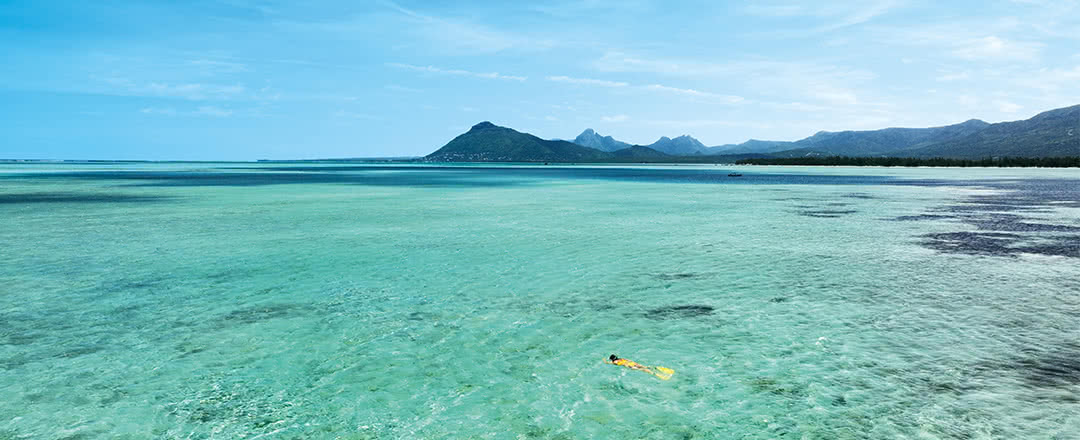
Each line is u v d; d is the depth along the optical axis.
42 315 16.00
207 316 15.95
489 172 182.75
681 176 138.75
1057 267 21.88
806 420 9.97
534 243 28.17
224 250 26.17
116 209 46.41
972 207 47.47
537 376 11.92
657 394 11.05
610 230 32.97
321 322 15.43
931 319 15.30
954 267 22.02
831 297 17.66
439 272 21.47
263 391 11.25
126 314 16.14
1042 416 9.97
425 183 98.31
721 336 14.21
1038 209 45.28
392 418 10.17
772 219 38.78
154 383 11.59
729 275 20.84
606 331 14.66
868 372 11.89
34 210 45.34
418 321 15.52
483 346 13.63
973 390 10.99
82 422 10.02
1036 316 15.45
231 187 82.56
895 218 39.19
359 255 24.94
